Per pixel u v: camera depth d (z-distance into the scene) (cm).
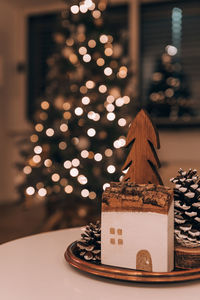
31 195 268
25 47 378
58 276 62
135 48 342
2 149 366
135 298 53
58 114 275
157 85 339
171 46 336
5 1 362
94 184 251
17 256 74
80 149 263
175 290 56
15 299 53
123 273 59
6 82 371
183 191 66
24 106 377
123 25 356
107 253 65
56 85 286
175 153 329
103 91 260
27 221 260
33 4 369
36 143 275
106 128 258
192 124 321
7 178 368
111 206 65
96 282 59
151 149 70
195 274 58
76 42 268
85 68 267
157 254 61
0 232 226
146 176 70
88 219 260
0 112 365
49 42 373
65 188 250
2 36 366
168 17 339
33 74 379
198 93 329
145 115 71
